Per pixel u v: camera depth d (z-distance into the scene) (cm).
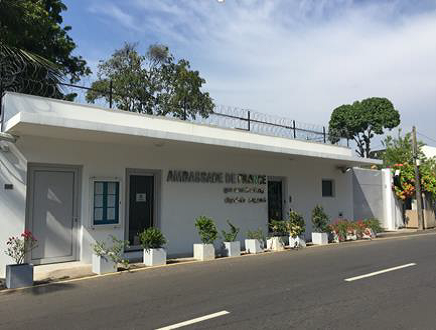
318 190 1855
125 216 1202
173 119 1330
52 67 1204
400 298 706
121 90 2595
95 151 1127
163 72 2784
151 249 1070
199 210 1370
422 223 2344
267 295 738
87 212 1097
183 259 1180
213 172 1420
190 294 752
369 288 784
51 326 579
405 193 2391
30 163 1022
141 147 1227
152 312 638
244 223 1511
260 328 556
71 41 2005
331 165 1936
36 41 1623
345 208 1994
